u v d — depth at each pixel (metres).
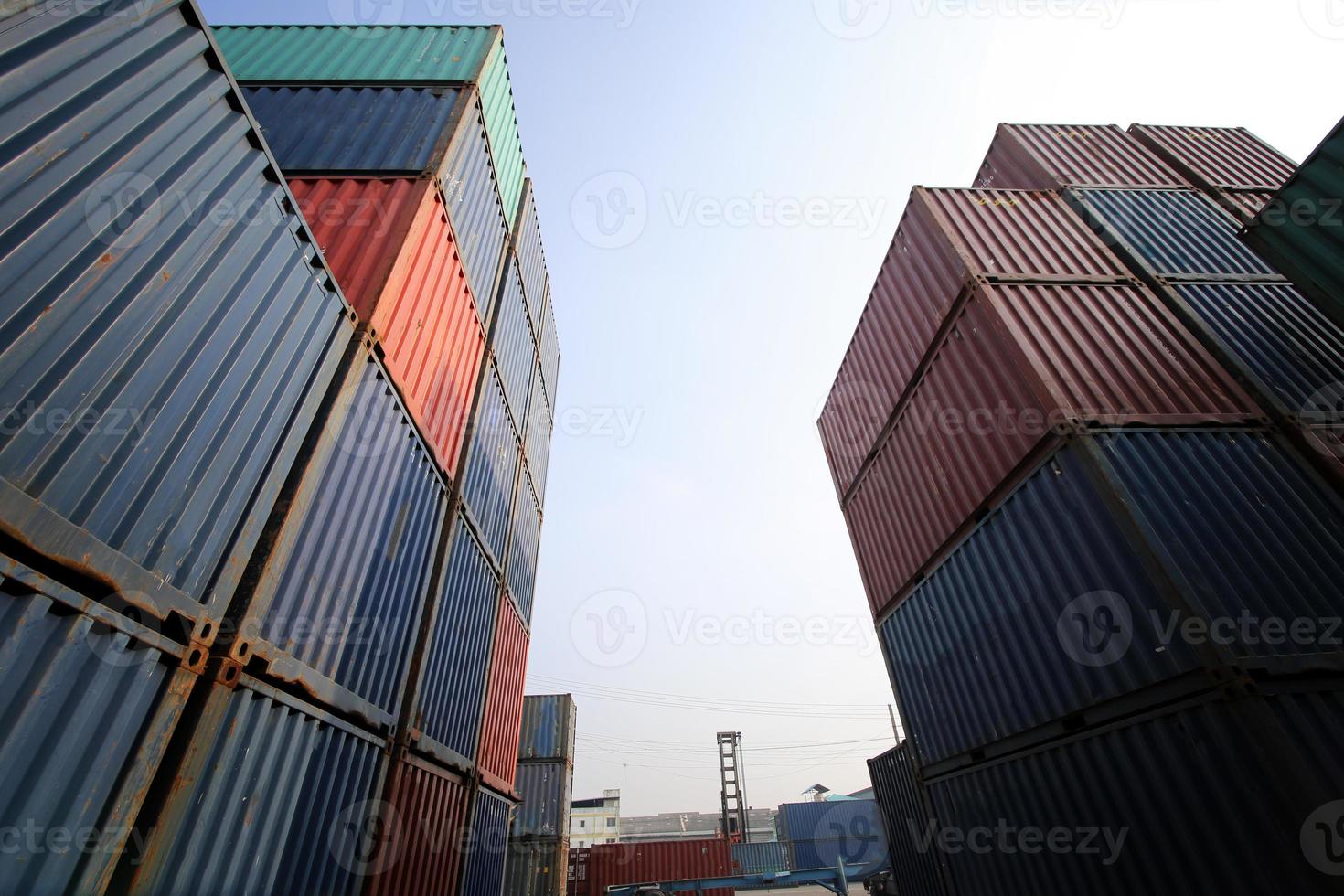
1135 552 5.01
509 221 10.62
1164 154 10.74
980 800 7.04
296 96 8.02
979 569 7.20
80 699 2.39
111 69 2.90
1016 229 8.49
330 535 4.43
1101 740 5.27
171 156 3.19
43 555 2.26
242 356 3.60
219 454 3.36
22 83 2.46
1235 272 7.86
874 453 10.51
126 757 2.60
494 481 9.29
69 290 2.54
